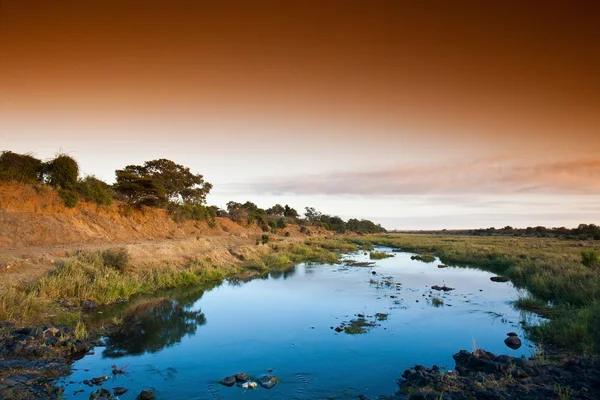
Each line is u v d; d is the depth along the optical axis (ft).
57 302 43.55
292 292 58.90
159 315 44.24
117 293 51.60
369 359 29.81
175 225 136.05
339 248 161.27
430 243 179.52
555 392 19.94
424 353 31.09
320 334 36.73
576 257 78.13
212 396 23.44
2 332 32.22
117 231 100.63
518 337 34.94
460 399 20.20
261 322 41.29
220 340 34.99
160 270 66.95
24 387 23.75
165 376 26.61
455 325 39.22
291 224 270.46
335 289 61.26
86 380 25.59
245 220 209.15
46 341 31.19
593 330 31.50
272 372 27.37
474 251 111.55
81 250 62.69
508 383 21.74
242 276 76.69
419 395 21.01
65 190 93.04
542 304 46.57
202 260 80.79
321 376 26.58
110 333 36.91
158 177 148.25
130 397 23.16
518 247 126.00
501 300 51.19
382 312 45.16
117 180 121.60
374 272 81.92
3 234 69.82
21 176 86.53
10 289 40.73
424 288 61.52
